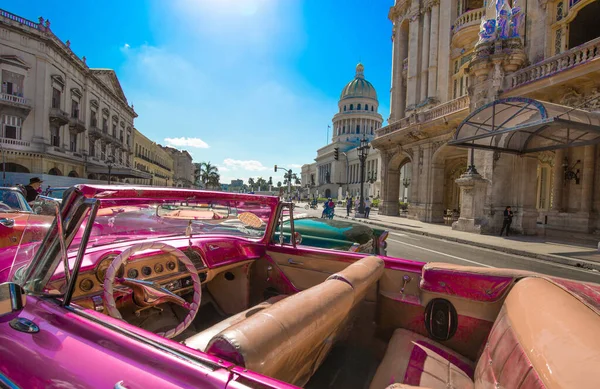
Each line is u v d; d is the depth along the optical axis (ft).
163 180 294.66
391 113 106.01
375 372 7.38
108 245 7.49
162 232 9.46
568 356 3.95
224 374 3.43
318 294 5.64
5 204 17.31
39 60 107.24
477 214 53.36
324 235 19.48
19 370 4.22
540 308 5.37
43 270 5.15
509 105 38.40
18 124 103.55
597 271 28.55
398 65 103.86
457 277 8.02
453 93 81.56
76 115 131.54
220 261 9.59
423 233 54.49
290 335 4.41
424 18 89.61
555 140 44.21
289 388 3.20
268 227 11.15
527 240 44.42
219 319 9.89
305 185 429.38
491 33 51.16
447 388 6.19
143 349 3.87
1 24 98.53
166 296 6.98
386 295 9.02
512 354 5.04
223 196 8.66
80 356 3.95
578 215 58.18
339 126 335.26
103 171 138.72
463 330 7.84
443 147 71.31
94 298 6.35
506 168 51.49
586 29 54.49
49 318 4.71
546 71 43.98
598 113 34.09
